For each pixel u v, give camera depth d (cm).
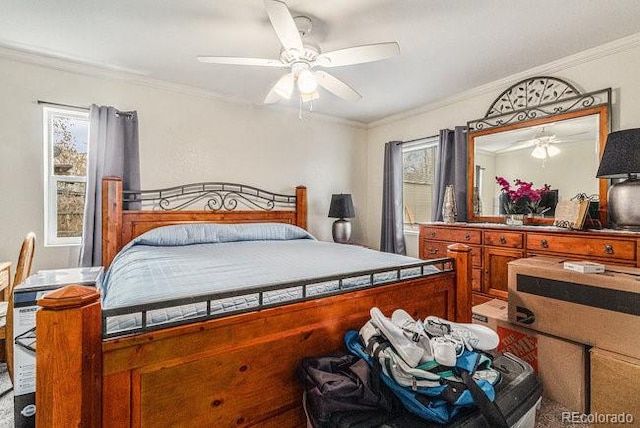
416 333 119
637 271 164
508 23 204
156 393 96
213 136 331
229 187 342
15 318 120
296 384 122
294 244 277
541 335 178
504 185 295
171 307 100
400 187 397
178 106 312
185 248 244
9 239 242
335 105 366
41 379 78
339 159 425
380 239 434
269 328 117
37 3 183
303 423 123
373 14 194
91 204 255
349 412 99
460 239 289
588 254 210
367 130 453
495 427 96
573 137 254
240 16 196
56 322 78
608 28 210
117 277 161
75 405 79
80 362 81
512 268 190
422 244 325
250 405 112
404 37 221
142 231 283
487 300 267
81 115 272
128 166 281
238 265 175
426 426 96
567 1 182
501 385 114
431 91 323
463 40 225
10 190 242
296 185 389
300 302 124
